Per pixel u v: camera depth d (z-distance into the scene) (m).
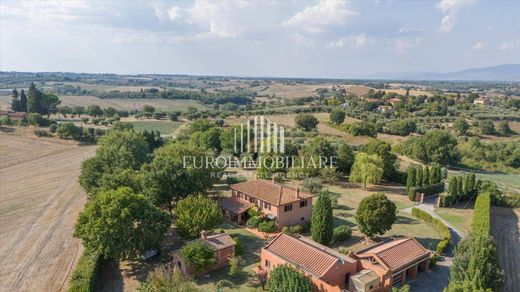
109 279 43.22
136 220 44.78
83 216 43.88
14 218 62.12
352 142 135.25
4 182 83.25
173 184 59.38
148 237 44.19
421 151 114.25
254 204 61.97
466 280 34.22
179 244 52.38
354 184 85.19
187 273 43.25
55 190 77.56
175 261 45.22
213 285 42.12
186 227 49.09
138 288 38.06
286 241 44.66
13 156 106.25
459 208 70.38
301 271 38.59
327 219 50.81
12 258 48.44
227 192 75.19
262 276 41.38
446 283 43.28
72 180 84.94
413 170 77.62
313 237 51.69
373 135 146.25
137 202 45.53
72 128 126.62
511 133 167.25
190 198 52.91
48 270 45.53
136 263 46.88
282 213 58.34
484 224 52.28
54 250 50.69
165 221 47.03
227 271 45.28
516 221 64.06
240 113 192.00
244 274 44.53
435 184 78.25
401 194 78.50
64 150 115.69
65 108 181.25
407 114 196.12
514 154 124.94
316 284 38.75
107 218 42.16
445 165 115.62
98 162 66.69
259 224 57.31
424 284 43.00
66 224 59.56
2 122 135.12
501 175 109.62
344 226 55.59
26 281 43.12
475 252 35.81
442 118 189.50
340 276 40.03
